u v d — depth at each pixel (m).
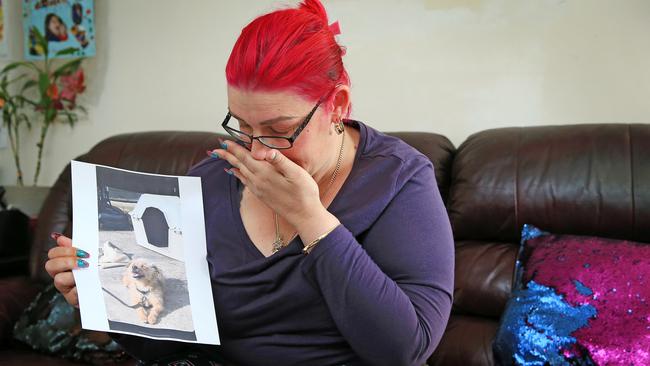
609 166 1.57
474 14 1.96
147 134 2.07
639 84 1.82
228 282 0.94
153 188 0.97
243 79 0.79
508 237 1.68
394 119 2.10
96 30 2.50
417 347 0.82
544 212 1.61
